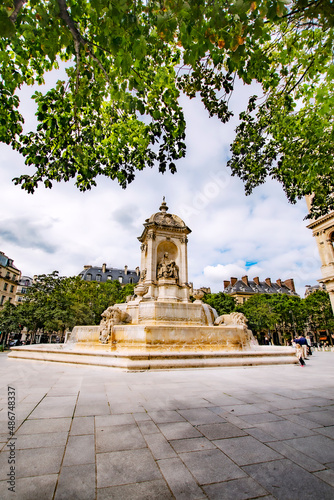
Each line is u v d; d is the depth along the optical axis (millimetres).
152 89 6105
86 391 4941
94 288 46938
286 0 3117
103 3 3219
